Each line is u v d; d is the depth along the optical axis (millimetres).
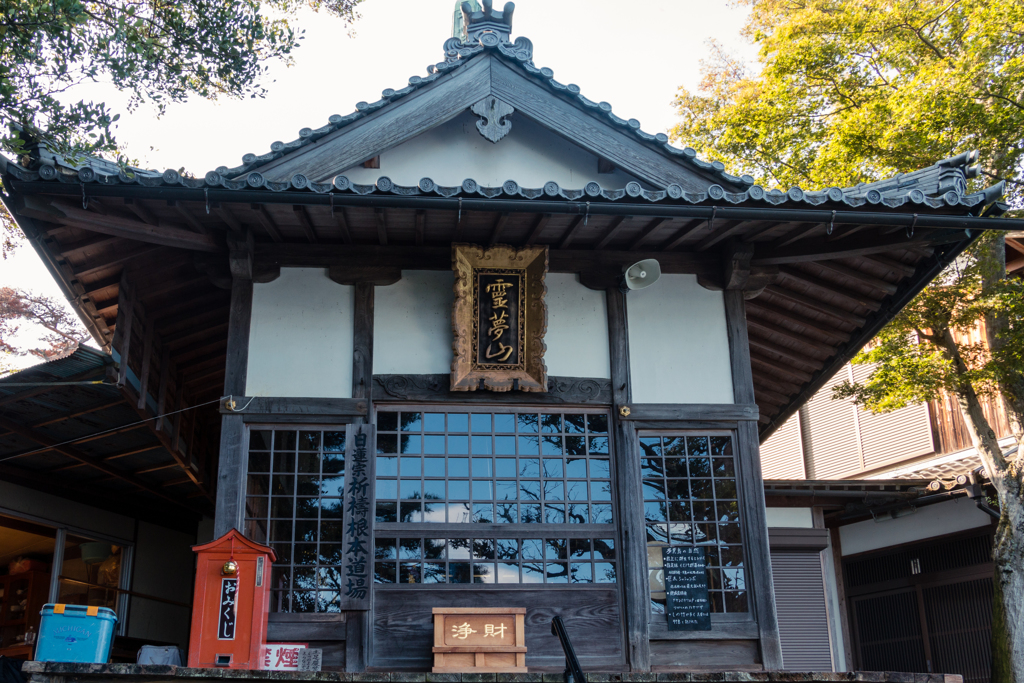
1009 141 11383
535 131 8008
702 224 7273
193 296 8328
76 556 10977
